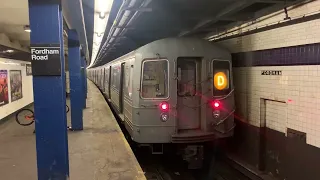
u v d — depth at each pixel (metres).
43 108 3.47
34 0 3.34
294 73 5.16
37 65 3.40
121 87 9.40
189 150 6.23
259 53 6.26
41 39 3.38
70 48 7.82
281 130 5.73
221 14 6.32
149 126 6.09
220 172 6.70
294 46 5.13
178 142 5.90
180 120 6.25
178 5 6.05
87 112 11.00
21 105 11.07
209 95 6.25
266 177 5.97
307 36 4.80
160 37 11.23
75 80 7.77
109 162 5.12
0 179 4.26
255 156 6.53
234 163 7.09
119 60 10.18
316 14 4.58
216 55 6.32
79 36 7.92
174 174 6.54
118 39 12.23
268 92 5.98
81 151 5.79
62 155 3.53
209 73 6.24
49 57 3.41
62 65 3.48
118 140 6.68
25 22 7.07
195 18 7.05
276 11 5.62
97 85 28.83
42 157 3.51
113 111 12.98
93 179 4.34
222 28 8.03
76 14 5.43
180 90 6.25
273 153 6.03
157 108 6.08
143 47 6.23
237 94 7.33
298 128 5.13
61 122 3.50
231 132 6.45
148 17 7.36
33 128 8.05
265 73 6.06
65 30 7.81
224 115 6.35
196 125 6.34
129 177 4.43
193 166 6.29
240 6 5.47
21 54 11.20
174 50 6.14
